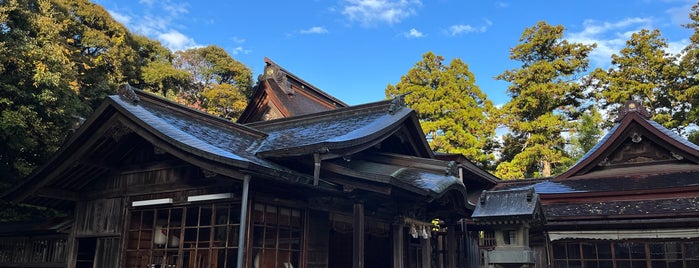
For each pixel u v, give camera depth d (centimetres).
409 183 835
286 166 897
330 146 812
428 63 3456
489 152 3606
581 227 1381
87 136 886
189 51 4544
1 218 1484
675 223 1257
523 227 761
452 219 1160
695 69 3111
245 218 709
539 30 3597
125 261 901
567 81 3416
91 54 3014
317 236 919
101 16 3134
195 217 891
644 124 1605
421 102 3266
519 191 786
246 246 757
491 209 782
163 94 3584
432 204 1052
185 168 882
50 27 1652
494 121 3331
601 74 3381
